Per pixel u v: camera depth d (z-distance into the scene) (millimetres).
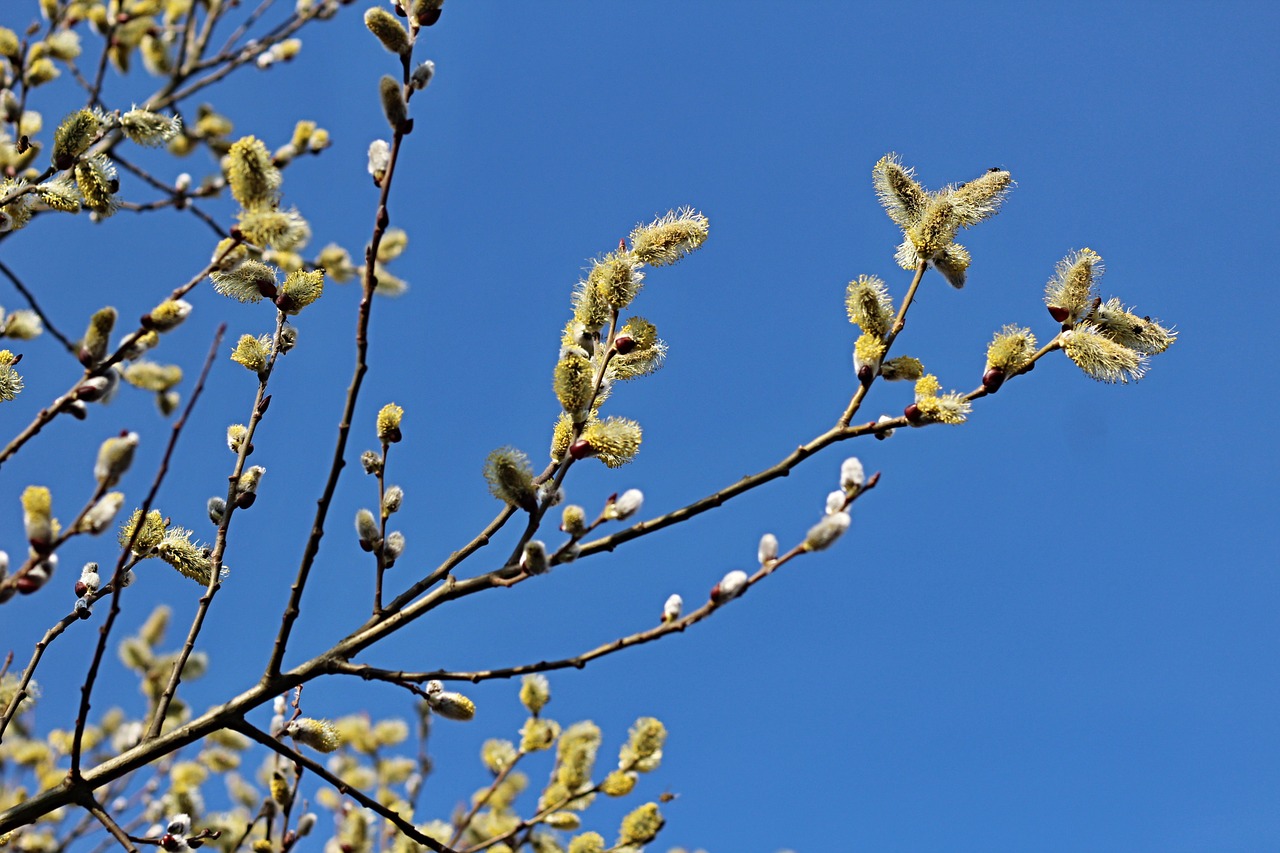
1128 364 2947
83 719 2854
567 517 2711
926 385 2871
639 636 2740
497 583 2816
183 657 3113
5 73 5043
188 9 6652
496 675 2818
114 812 4977
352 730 5230
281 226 2908
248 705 2945
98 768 2908
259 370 3379
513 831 3904
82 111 3344
